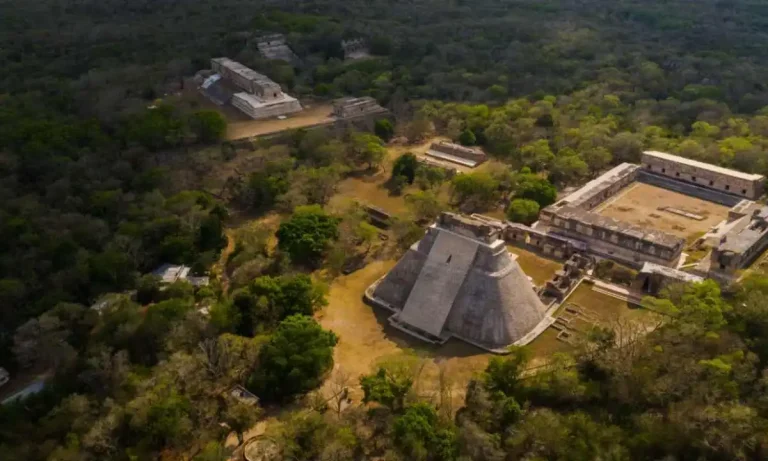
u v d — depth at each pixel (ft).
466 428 212.23
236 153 445.37
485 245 274.16
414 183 424.05
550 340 269.85
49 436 224.53
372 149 431.84
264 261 318.45
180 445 220.64
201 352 248.73
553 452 208.95
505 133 460.96
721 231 342.64
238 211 393.29
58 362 255.29
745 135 436.76
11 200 354.74
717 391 217.56
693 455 206.49
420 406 220.02
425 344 272.92
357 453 216.13
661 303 259.39
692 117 479.00
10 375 263.29
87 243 326.85
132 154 416.05
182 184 392.88
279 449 214.48
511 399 224.53
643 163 416.05
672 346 241.96
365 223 350.84
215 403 234.99
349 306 299.79
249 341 254.88
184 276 318.04
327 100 541.75
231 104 533.96
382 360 247.29
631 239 321.52
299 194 383.04
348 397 244.22
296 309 278.67
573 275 310.45
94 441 213.66
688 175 401.90
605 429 215.10
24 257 309.83
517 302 273.54
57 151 405.80
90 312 276.82
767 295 265.34
